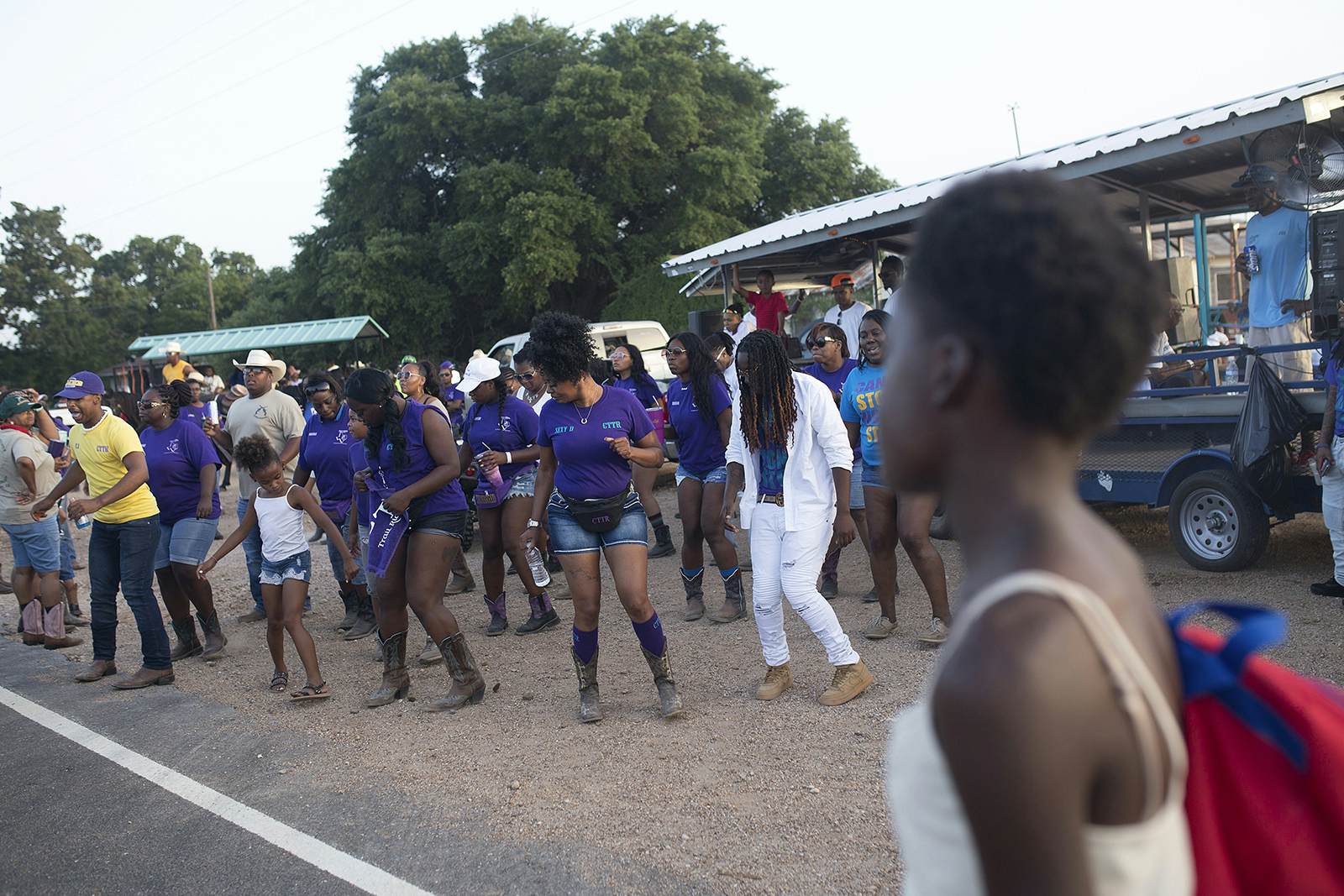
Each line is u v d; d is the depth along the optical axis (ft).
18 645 26.30
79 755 17.72
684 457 23.00
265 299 127.95
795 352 37.14
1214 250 54.90
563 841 12.73
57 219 175.11
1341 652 16.74
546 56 101.14
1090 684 2.70
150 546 21.63
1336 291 20.88
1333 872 3.07
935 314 3.06
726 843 12.29
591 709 17.07
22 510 25.20
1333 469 19.22
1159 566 23.53
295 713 19.12
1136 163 24.23
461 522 18.79
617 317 90.74
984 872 2.76
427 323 98.73
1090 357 2.84
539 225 90.22
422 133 97.96
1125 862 2.77
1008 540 2.98
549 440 17.70
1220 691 3.11
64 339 170.60
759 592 17.21
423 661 21.77
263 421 27.99
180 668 23.02
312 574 32.73
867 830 12.31
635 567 16.76
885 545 20.15
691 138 96.32
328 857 12.94
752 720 16.44
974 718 2.70
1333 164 21.97
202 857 13.35
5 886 13.04
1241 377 25.75
